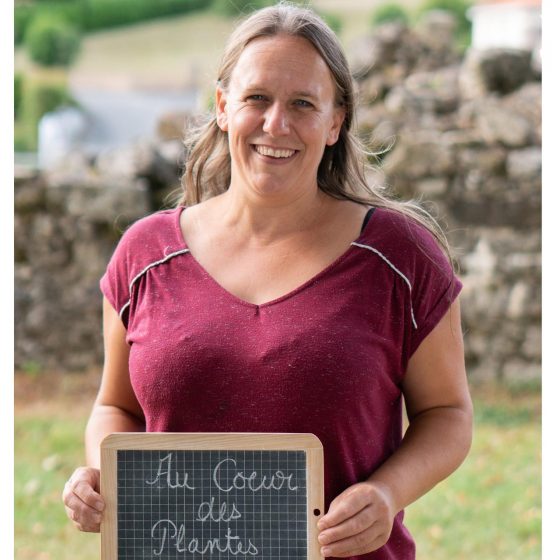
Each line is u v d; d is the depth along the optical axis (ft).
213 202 8.52
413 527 19.47
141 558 7.34
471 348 29.91
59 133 131.54
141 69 150.92
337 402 7.55
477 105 31.12
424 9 144.15
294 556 7.27
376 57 35.14
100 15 153.07
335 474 7.73
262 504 7.30
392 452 8.20
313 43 7.80
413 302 7.88
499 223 30.27
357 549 7.22
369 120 31.55
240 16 8.94
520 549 18.38
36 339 31.09
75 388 29.66
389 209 8.35
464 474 22.34
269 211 8.05
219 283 8.00
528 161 29.99
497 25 116.67
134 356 8.06
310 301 7.76
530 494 21.12
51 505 20.42
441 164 30.27
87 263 30.99
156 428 7.98
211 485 7.35
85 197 30.68
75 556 18.03
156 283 8.14
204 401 7.71
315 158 7.88
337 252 7.96
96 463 8.25
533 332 29.68
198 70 151.02
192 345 7.73
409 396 8.36
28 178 30.83
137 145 32.76
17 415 26.91
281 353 7.59
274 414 7.61
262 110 7.73
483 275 29.84
